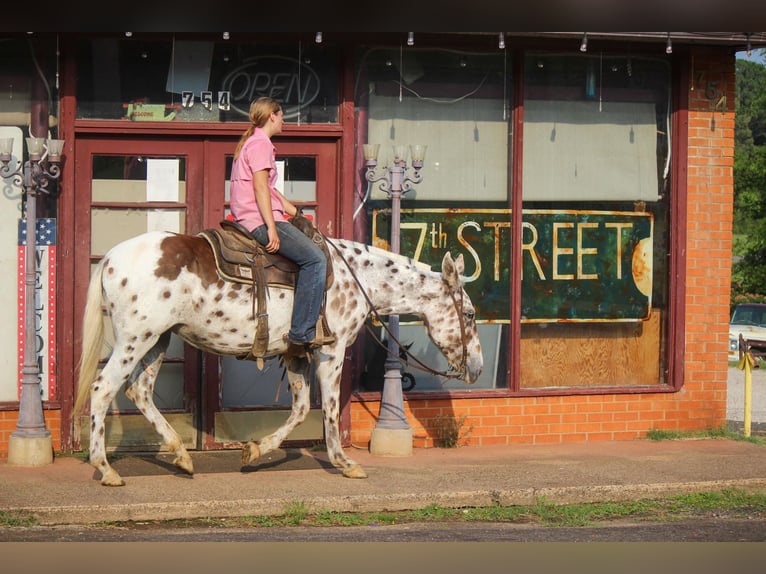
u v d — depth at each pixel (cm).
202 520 666
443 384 916
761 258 3444
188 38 860
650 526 667
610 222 954
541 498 726
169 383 869
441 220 918
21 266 845
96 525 648
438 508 702
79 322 850
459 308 784
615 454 870
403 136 909
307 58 882
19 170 818
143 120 856
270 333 716
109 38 849
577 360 951
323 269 711
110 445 853
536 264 940
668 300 966
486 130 926
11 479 734
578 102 945
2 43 840
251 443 749
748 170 3319
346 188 885
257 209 711
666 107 962
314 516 680
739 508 726
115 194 860
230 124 866
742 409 1359
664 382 970
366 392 895
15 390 847
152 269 684
